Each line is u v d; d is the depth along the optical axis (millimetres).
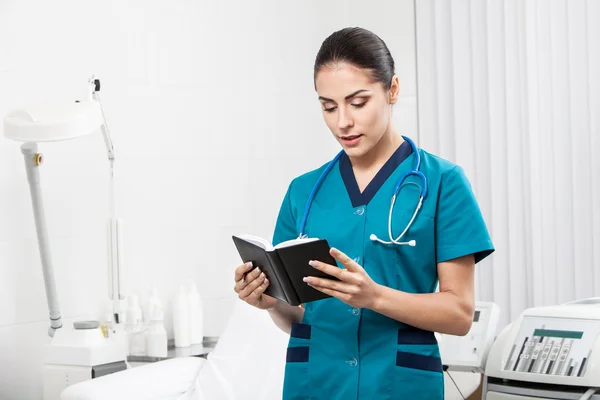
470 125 3512
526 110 3334
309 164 3746
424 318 1455
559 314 2086
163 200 3307
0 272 2885
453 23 3529
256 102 3586
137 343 3061
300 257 1419
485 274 3457
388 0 3723
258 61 3594
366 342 1546
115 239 2820
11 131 2438
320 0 3777
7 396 2898
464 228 1530
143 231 3246
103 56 3148
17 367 2926
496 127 3424
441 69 3598
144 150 3256
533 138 3311
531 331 2098
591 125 3180
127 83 3211
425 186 1553
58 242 3018
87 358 2619
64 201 3035
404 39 3697
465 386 2721
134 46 3232
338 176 1670
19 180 2932
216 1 3473
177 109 3352
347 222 1603
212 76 3457
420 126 3662
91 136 3105
